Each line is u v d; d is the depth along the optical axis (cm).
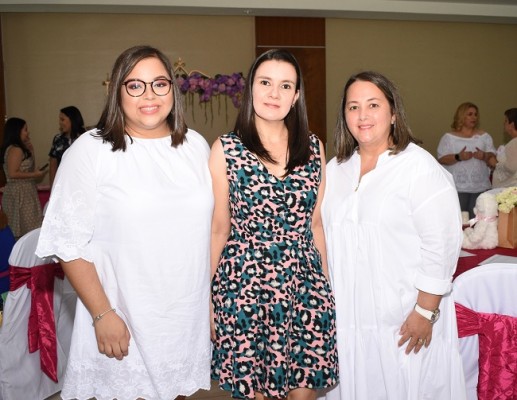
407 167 178
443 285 173
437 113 841
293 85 179
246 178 180
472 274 178
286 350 178
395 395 184
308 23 784
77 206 162
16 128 507
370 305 185
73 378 176
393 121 187
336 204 194
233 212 184
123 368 172
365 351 188
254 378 179
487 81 848
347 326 191
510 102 858
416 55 825
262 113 179
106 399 174
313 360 181
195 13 743
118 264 167
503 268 175
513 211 262
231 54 775
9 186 510
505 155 464
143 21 753
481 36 839
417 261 179
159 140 174
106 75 753
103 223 167
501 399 173
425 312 176
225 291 180
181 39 762
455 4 770
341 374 192
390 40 816
